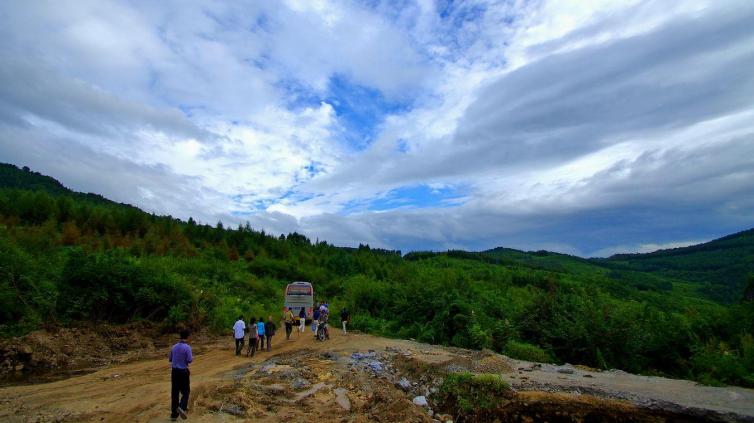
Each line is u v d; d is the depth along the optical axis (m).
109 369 17.19
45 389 13.63
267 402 12.67
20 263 24.03
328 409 12.52
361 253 84.75
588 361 23.23
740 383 16.97
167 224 70.12
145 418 10.61
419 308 33.25
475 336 26.12
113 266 26.52
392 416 11.98
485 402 13.94
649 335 22.78
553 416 13.21
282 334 29.84
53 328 21.12
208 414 11.17
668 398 13.33
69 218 57.06
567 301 27.00
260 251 70.69
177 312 26.89
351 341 26.34
